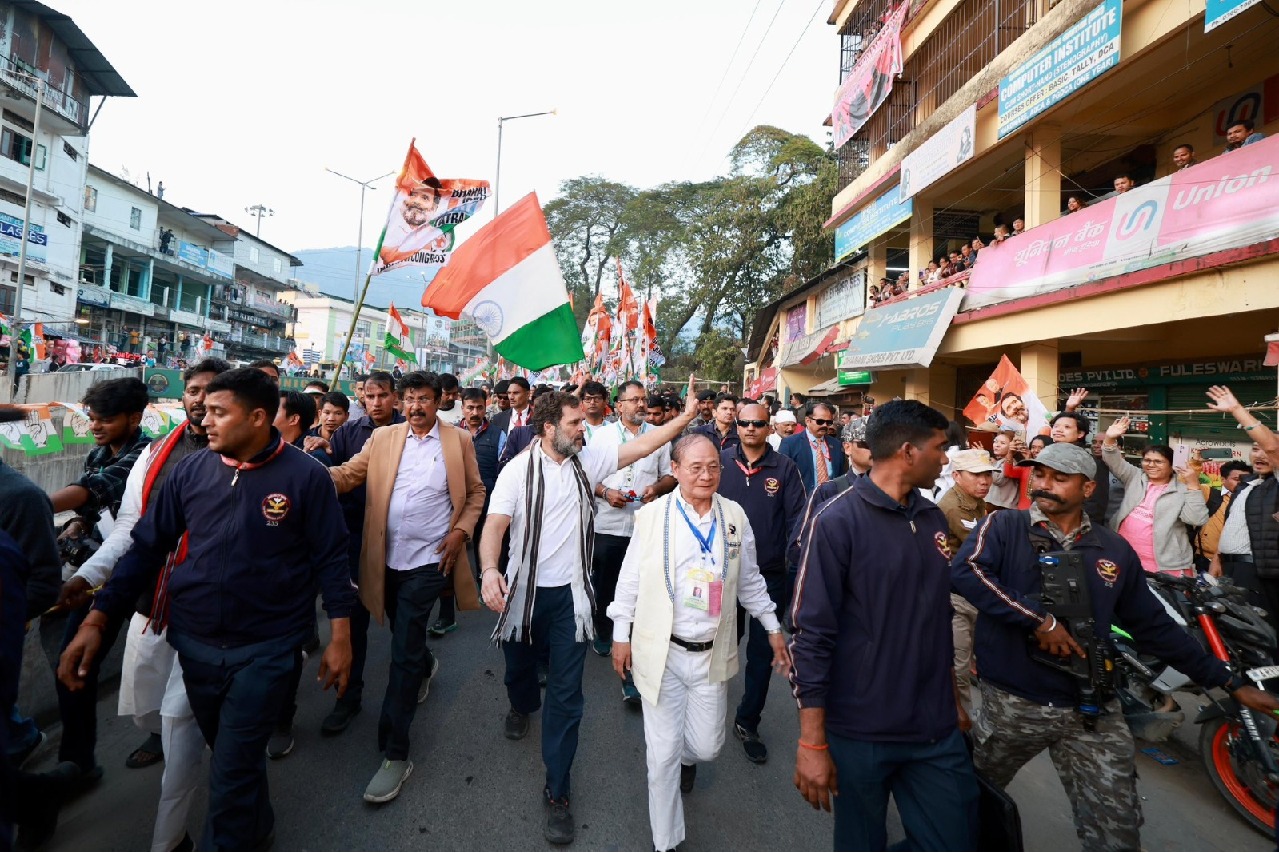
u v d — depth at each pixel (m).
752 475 3.85
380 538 3.28
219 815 2.27
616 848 2.68
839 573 2.07
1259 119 7.74
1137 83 8.15
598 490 4.55
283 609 2.41
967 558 2.46
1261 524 4.02
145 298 33.31
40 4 22.27
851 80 14.59
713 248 24.95
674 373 31.16
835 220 15.98
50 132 24.31
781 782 3.22
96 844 2.60
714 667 2.61
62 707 2.87
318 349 53.53
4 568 1.60
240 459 2.37
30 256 23.55
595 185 36.66
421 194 5.69
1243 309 5.89
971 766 2.09
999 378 6.95
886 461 2.11
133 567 2.38
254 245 46.25
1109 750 2.24
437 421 3.51
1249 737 2.86
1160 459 4.60
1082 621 2.27
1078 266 7.87
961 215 13.15
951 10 11.58
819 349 16.41
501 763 3.29
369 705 3.88
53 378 10.36
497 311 5.04
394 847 2.62
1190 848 2.79
